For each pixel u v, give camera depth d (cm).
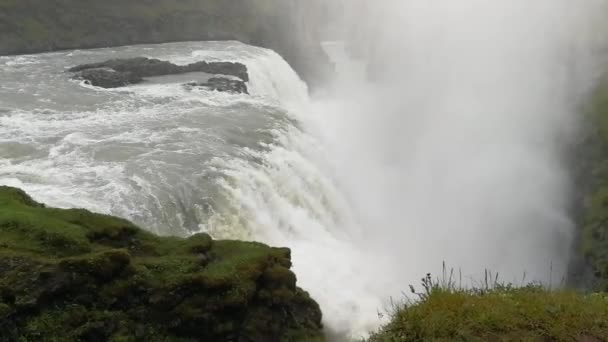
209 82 3966
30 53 5159
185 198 1916
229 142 2581
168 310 1159
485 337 655
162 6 7125
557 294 738
